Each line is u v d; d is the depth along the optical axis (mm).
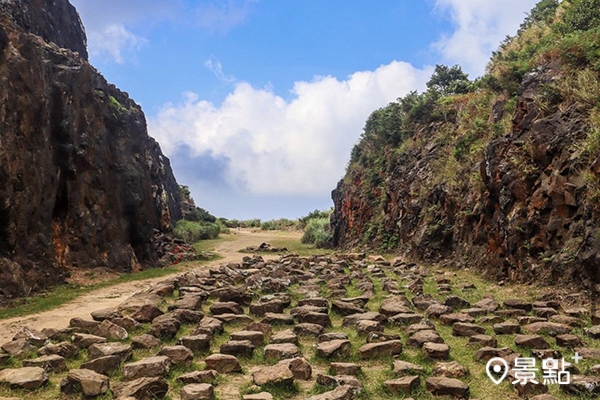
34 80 17625
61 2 32125
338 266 20875
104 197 23234
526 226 14188
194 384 6352
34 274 16609
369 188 32938
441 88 32781
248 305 12820
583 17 17234
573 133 13070
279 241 46125
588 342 8273
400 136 31906
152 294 13031
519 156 15070
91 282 19609
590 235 11477
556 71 15477
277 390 6355
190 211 56969
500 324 9250
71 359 7938
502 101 19766
